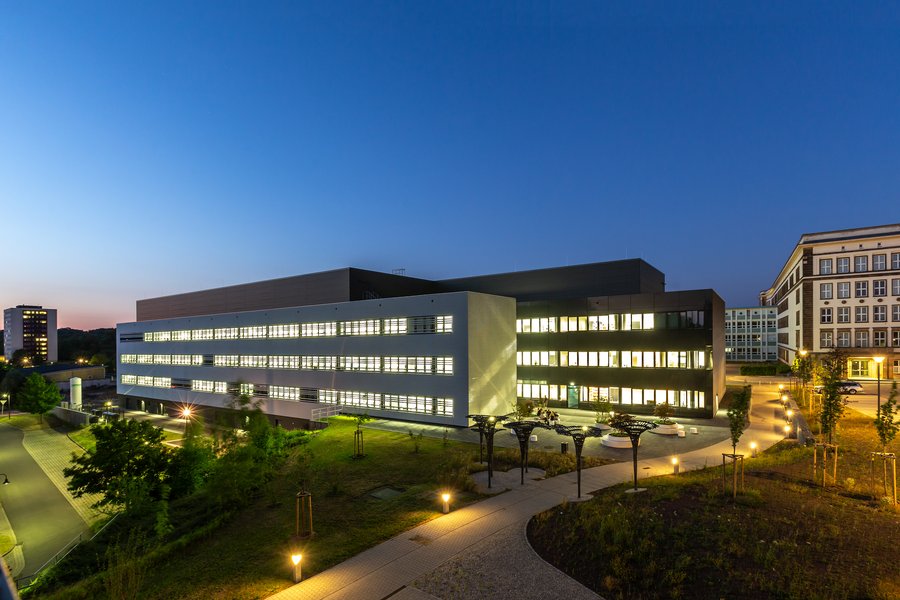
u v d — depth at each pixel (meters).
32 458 46.25
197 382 62.59
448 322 40.16
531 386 47.47
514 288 54.56
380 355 44.50
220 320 60.19
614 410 40.28
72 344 186.50
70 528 28.62
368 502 20.58
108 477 25.83
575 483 22.34
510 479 23.27
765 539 14.48
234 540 17.36
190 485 26.50
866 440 28.12
